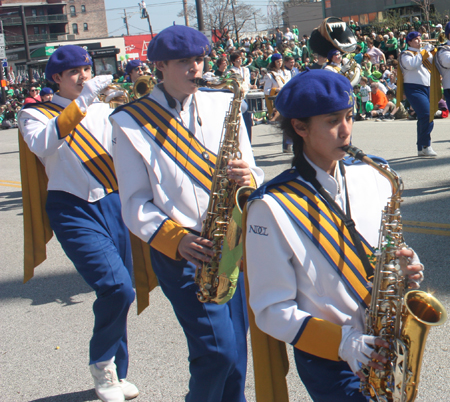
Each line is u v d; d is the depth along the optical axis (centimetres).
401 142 974
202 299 220
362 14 3881
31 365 348
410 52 783
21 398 313
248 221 168
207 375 226
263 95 1128
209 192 233
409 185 677
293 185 168
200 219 232
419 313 156
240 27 5516
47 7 8312
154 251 234
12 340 385
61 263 542
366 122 1319
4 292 477
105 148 310
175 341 363
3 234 659
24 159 343
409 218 555
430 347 323
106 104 323
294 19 5528
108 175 306
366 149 934
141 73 684
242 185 224
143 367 335
